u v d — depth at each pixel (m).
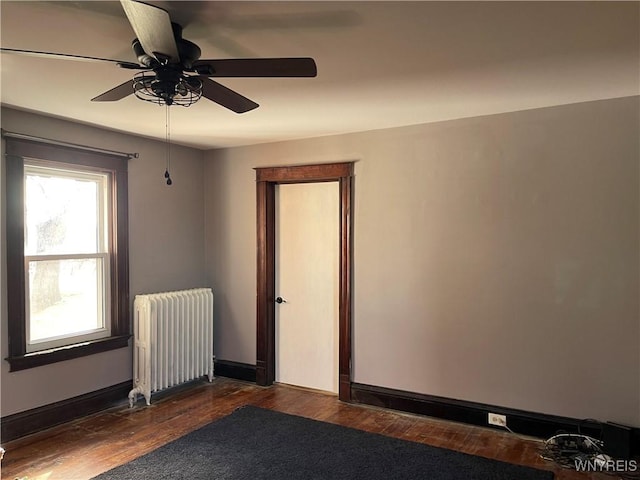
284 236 4.64
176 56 1.82
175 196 4.65
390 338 3.99
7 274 3.32
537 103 3.24
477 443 3.34
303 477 2.87
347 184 4.14
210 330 4.72
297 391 4.48
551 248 3.36
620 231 3.14
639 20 1.96
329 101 3.13
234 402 4.18
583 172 3.24
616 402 3.17
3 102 3.15
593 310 3.23
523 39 2.15
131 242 4.22
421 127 3.81
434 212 3.78
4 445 3.27
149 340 4.06
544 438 3.38
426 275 3.82
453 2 1.79
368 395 4.09
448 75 2.63
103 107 3.27
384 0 1.77
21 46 2.21
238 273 4.83
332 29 2.02
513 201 3.48
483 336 3.61
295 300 4.61
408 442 3.36
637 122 3.08
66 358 3.69
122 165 4.12
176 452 3.20
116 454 3.16
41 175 3.61
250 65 1.91
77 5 1.79
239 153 4.77
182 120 3.66
